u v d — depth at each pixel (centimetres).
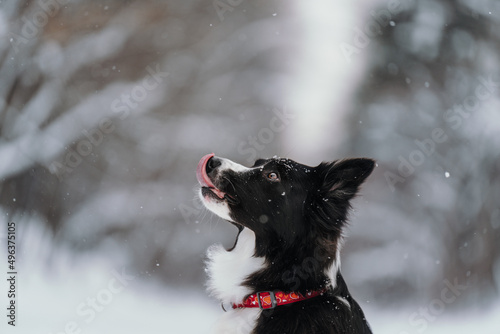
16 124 1431
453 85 1695
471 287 1525
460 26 1723
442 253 1544
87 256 1442
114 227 1493
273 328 406
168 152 1553
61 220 1446
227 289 442
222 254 456
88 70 1566
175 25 1648
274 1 1675
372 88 1667
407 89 1680
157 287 1430
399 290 1519
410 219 1556
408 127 1633
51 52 1491
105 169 1523
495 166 1586
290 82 1592
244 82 1603
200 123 1569
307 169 448
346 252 1534
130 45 1609
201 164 450
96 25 1595
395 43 1694
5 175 1388
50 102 1472
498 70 1700
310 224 430
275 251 432
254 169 445
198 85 1617
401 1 1681
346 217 438
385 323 1171
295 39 1634
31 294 1018
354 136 1595
